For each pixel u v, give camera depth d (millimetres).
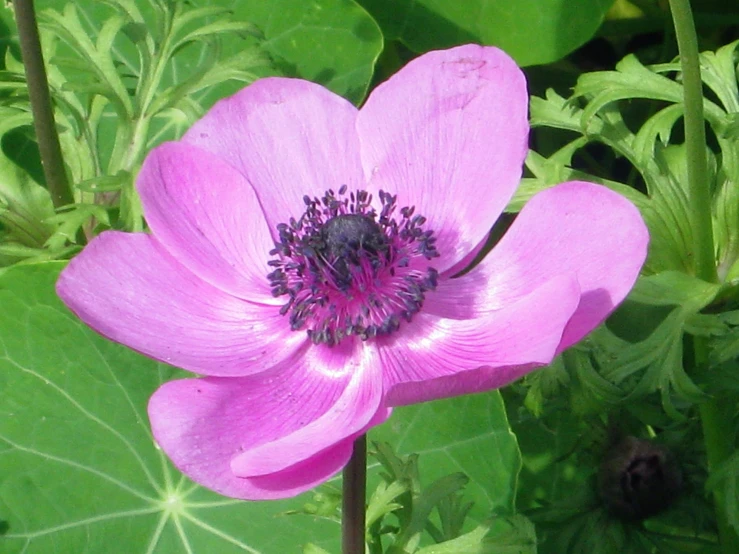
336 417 157
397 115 170
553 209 155
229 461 143
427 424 206
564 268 151
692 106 185
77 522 189
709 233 194
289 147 175
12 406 193
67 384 198
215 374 156
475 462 203
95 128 224
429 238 166
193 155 165
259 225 170
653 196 202
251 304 168
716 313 198
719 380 195
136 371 204
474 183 166
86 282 152
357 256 165
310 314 167
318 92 175
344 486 150
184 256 162
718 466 192
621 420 212
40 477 190
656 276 192
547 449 225
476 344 158
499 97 164
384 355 165
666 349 186
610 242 146
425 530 198
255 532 194
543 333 136
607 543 205
